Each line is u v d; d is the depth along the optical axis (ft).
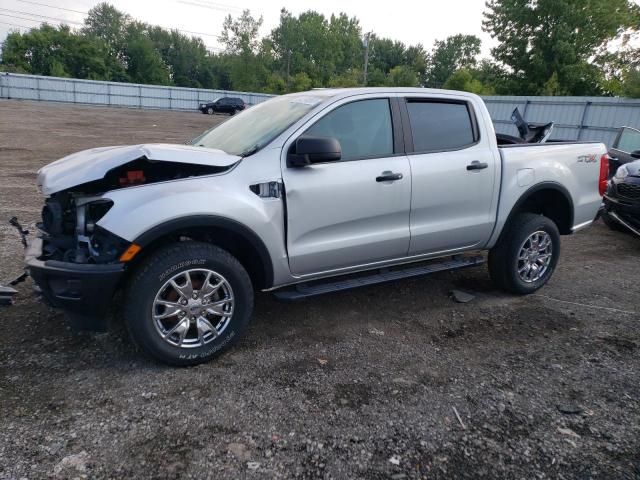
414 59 312.50
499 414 9.37
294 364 10.89
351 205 11.86
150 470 7.63
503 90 122.83
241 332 11.01
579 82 114.01
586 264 19.33
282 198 11.03
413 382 10.36
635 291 16.39
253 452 8.11
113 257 9.59
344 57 291.38
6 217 21.57
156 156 9.80
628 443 8.68
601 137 61.00
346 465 7.91
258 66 244.01
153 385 9.83
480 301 14.97
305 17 283.38
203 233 10.96
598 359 11.62
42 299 9.82
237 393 9.71
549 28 115.03
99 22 283.18
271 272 11.24
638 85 63.98
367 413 9.25
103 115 101.81
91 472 7.54
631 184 22.16
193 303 10.27
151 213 9.56
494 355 11.66
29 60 234.58
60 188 9.73
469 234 14.02
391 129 12.71
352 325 12.99
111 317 12.55
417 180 12.71
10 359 10.50
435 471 7.87
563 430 8.97
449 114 13.79
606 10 109.60
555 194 15.44
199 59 313.12
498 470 7.95
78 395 9.40
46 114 90.74
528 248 15.06
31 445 8.02
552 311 14.42
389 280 13.05
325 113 11.78
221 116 137.39
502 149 14.51
